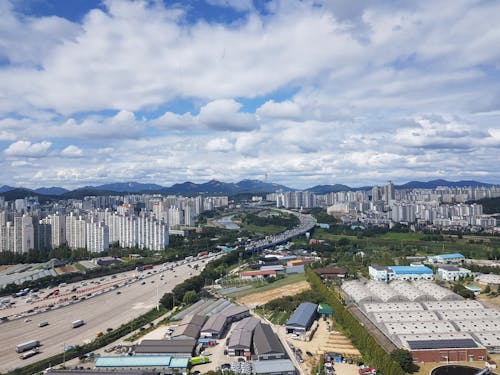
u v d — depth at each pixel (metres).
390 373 182.12
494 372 190.12
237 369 192.12
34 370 199.12
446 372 190.25
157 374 186.75
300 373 193.88
